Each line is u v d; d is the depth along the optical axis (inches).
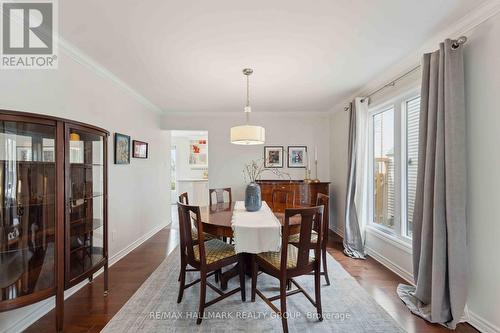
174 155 304.3
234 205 117.6
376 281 96.7
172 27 72.5
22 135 60.1
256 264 80.4
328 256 124.0
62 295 64.8
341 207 160.9
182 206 76.7
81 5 62.1
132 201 134.5
